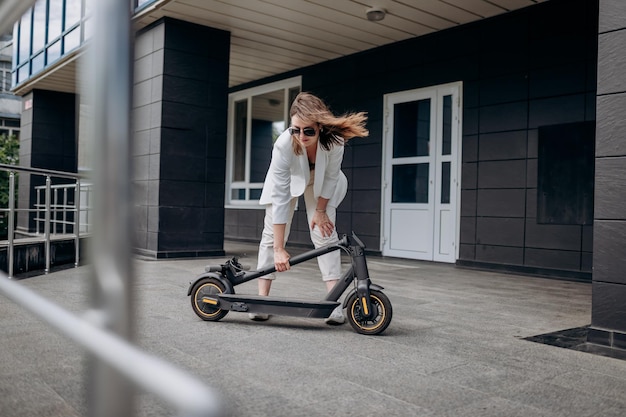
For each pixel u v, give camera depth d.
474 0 6.73
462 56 7.61
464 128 7.54
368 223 8.86
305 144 3.13
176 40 7.70
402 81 8.40
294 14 7.49
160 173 7.59
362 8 7.19
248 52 9.24
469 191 7.43
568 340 3.31
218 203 8.11
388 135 8.61
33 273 5.96
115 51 0.44
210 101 8.01
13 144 15.24
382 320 3.25
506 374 2.61
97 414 0.42
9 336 3.05
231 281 3.57
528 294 5.20
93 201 0.45
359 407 2.13
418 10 7.15
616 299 3.06
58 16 10.19
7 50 13.54
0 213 13.05
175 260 7.48
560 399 2.28
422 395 2.29
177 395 0.33
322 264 3.50
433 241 7.96
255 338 3.15
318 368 2.62
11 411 1.97
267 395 2.23
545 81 6.71
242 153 11.62
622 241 3.03
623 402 2.27
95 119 0.45
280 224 3.34
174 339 3.09
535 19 6.82
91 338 0.43
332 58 9.51
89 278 0.46
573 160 6.46
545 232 6.63
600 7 3.09
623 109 3.01
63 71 10.57
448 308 4.34
